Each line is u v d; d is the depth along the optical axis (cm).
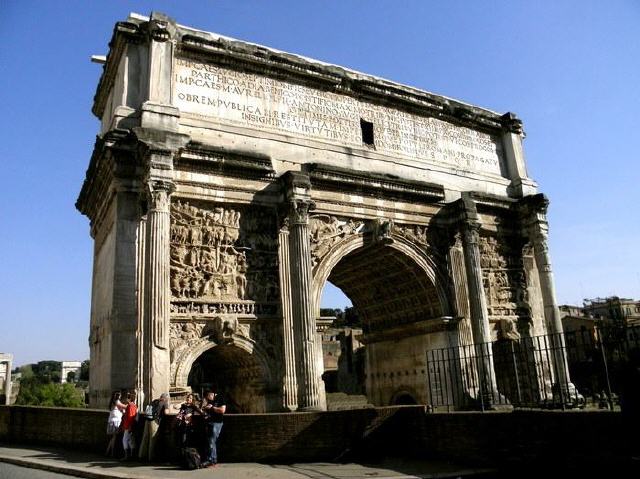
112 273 2075
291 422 1684
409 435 1806
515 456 1523
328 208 2573
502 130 3416
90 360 2584
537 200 3112
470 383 2680
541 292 3089
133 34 2317
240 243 2322
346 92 2828
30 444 2150
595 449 1342
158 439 1664
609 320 6012
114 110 2406
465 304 2834
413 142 3009
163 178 2072
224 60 2495
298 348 2233
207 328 2147
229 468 1531
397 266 2884
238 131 2433
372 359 3347
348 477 1411
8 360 7288
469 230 2878
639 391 1165
